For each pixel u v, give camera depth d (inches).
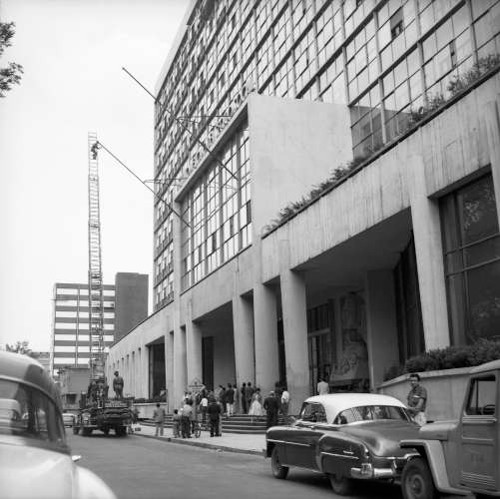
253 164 1307.8
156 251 2849.4
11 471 126.2
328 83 1450.5
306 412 472.1
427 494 330.0
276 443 500.7
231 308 1582.2
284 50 1680.6
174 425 1051.3
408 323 1040.8
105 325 5654.5
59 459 149.6
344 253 1032.8
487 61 701.9
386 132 1209.4
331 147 1344.7
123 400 1300.4
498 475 281.0
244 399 1262.3
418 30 1115.9
